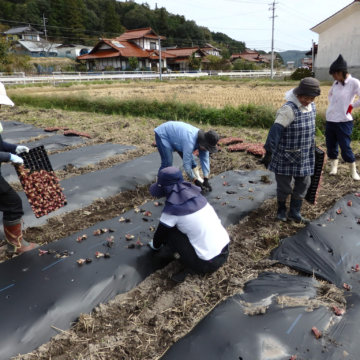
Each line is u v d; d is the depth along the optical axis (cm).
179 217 317
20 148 378
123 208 524
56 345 276
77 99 1698
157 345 275
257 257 383
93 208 520
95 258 372
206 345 257
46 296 317
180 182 325
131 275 350
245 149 785
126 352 270
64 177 640
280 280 330
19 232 386
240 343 253
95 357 265
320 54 3250
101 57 5191
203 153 515
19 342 274
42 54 6525
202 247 324
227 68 6284
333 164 605
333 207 470
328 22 3078
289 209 464
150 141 877
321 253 369
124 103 1518
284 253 376
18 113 1404
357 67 3016
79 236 422
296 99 379
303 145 392
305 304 291
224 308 294
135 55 5284
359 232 409
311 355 244
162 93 2217
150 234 421
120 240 408
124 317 307
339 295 305
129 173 628
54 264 363
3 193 357
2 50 4191
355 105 529
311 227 420
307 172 407
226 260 354
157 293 332
